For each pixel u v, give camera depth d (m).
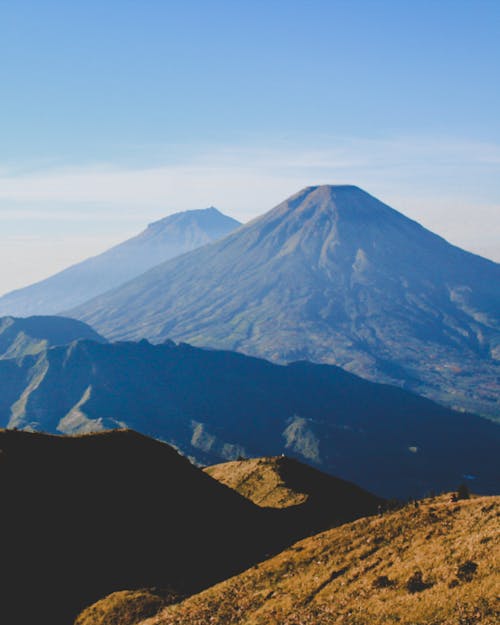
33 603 60.41
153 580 66.38
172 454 103.56
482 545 38.62
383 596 37.12
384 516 56.19
